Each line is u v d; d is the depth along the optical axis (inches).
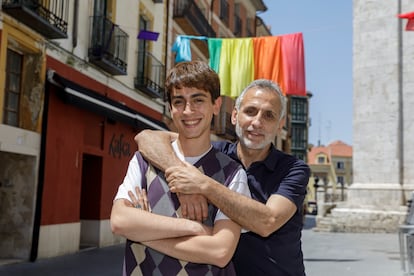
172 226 84.5
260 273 106.5
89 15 494.9
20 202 404.5
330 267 404.2
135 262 88.4
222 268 89.6
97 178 527.2
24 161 406.9
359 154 818.2
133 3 596.1
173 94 93.1
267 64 510.0
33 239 400.5
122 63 541.3
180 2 761.0
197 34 812.6
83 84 486.0
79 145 474.3
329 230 805.2
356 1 844.0
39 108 411.5
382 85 806.5
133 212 86.0
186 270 86.7
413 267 335.6
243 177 94.2
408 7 797.9
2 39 364.2
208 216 89.7
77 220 472.1
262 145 110.5
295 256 109.0
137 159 94.0
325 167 2669.8
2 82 367.9
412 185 771.4
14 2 366.6
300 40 505.0
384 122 799.1
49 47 424.5
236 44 519.5
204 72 92.7
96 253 466.3
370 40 823.7
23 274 337.7
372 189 792.9
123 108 530.3
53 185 427.2
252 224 89.9
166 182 90.1
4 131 367.9
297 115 2598.4
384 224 768.3
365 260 449.4
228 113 975.6
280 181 107.3
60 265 382.9
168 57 713.0
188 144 93.6
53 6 431.8
